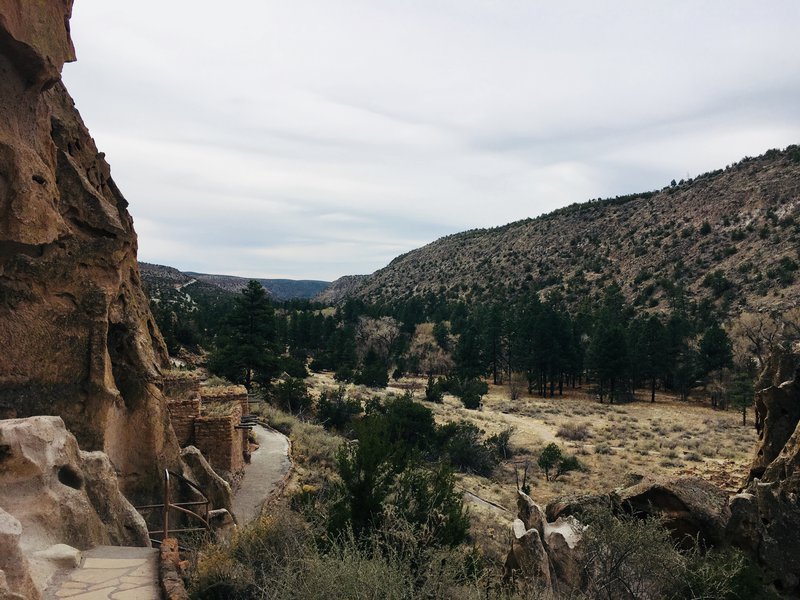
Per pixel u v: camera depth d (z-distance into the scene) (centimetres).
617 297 13825
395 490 1112
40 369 949
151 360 1215
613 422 5906
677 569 802
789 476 991
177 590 592
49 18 914
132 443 1127
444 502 1114
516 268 19738
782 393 1208
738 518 971
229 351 4269
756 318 9119
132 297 1371
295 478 1805
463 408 6481
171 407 1559
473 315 13288
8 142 865
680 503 979
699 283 13488
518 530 993
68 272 990
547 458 3466
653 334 7612
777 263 12662
